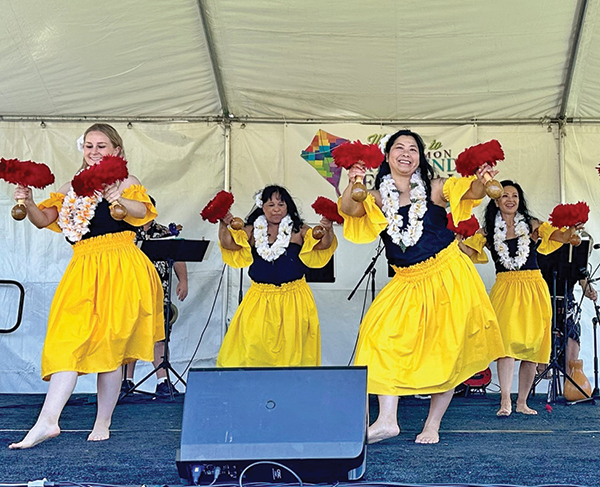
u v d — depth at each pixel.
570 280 5.57
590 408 5.22
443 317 3.42
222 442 2.52
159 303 3.90
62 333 3.47
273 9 5.42
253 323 4.90
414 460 2.96
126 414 4.74
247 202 6.33
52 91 5.91
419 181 3.54
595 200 6.25
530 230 5.02
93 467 2.86
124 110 6.17
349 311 6.47
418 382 3.34
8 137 6.14
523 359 4.80
